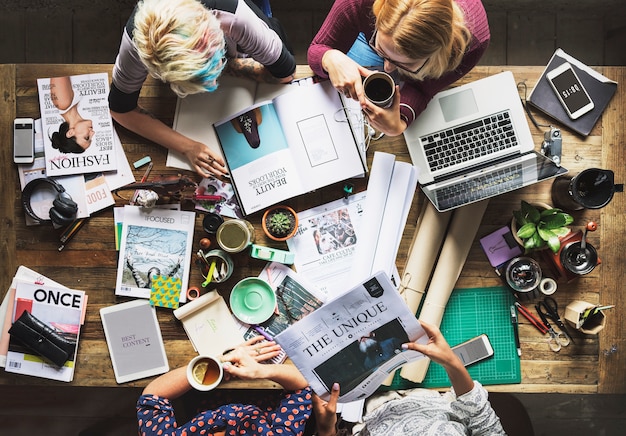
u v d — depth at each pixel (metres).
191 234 1.77
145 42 1.34
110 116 1.77
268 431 1.65
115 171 1.78
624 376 1.78
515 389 1.79
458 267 1.77
